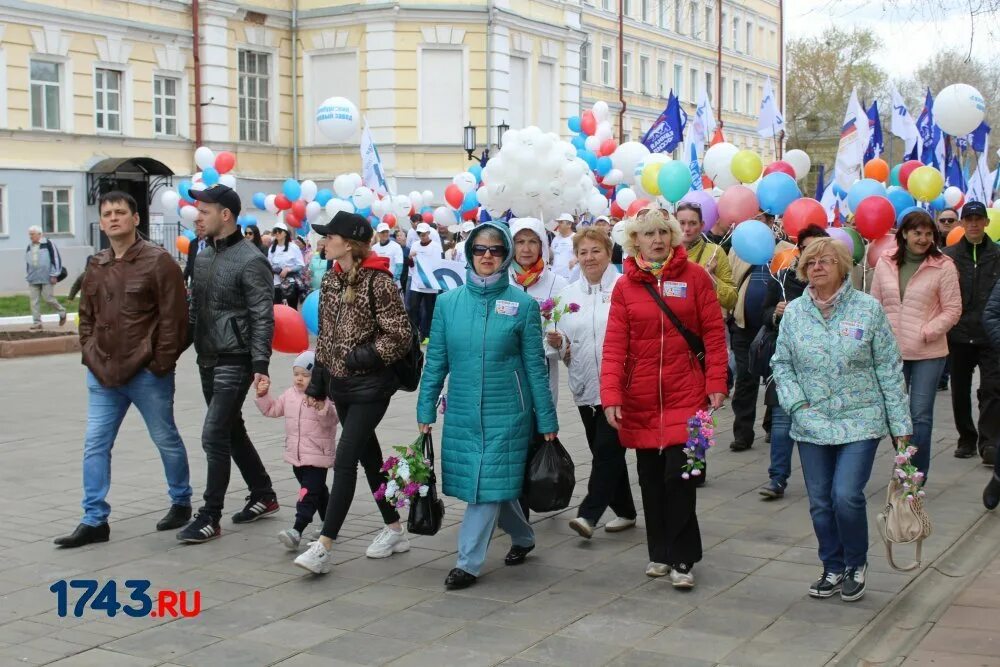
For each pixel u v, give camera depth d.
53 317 22.06
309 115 32.41
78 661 4.92
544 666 4.87
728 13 50.69
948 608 5.70
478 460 5.93
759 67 54.31
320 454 6.76
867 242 10.09
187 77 29.62
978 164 16.91
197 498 7.91
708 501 7.89
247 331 6.90
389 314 6.12
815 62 52.84
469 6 30.86
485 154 22.16
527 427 6.03
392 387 6.21
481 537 5.96
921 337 7.77
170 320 6.83
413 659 4.95
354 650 5.06
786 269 7.96
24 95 25.53
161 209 28.53
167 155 29.17
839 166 12.73
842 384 5.55
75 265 26.67
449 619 5.48
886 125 41.41
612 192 14.91
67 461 9.20
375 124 31.14
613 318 6.01
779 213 9.08
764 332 7.93
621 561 6.46
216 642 5.16
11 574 6.16
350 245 6.15
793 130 54.97
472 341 5.99
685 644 5.12
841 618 5.45
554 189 8.82
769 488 7.94
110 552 6.60
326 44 31.84
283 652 5.04
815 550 6.64
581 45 35.66
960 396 9.27
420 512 6.18
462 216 17.47
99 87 27.52
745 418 9.63
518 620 5.46
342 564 6.41
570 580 6.11
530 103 33.16
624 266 6.04
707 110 14.88
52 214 26.41
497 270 6.00
